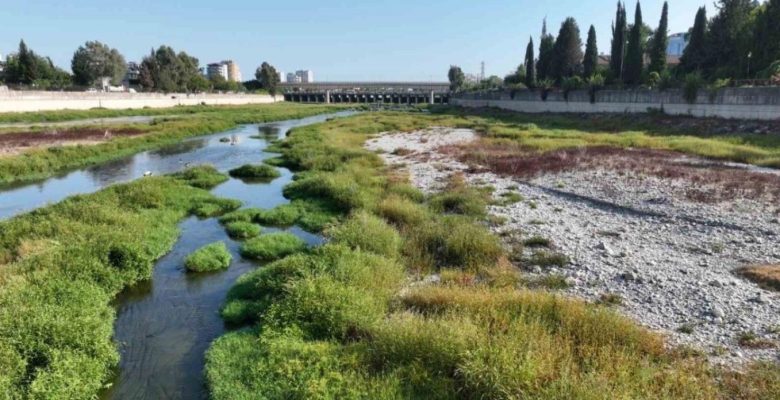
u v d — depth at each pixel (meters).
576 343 9.09
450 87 161.12
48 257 13.14
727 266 13.31
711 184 22.83
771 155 29.66
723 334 9.69
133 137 45.38
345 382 8.12
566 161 30.41
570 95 68.25
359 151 36.03
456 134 51.81
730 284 11.99
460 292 11.40
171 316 11.93
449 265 14.51
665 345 9.25
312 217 20.14
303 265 12.77
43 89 84.44
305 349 9.20
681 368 8.24
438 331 8.95
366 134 54.06
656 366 8.29
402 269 13.75
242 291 12.74
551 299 10.63
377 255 13.95
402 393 7.83
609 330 9.27
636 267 13.35
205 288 13.61
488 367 7.80
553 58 85.31
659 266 13.40
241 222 19.27
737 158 29.62
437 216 19.03
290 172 32.19
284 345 9.41
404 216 18.66
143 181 24.50
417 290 11.95
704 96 46.25
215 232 18.86
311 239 18.02
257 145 47.34
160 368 9.73
